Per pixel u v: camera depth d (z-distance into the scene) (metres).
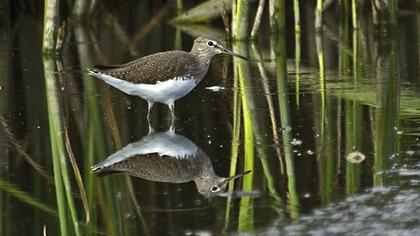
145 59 13.55
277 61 18.78
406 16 23.56
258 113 14.11
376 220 9.09
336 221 9.13
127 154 11.98
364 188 10.14
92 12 23.36
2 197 10.55
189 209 9.80
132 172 11.25
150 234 9.12
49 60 18.78
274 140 12.50
